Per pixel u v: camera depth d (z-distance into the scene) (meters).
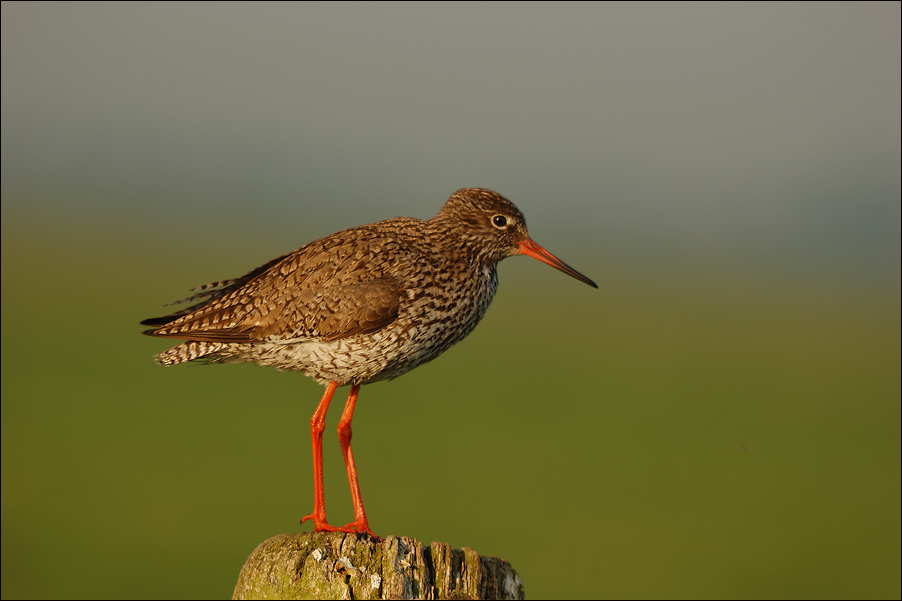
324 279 7.29
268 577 5.68
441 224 7.85
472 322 7.82
